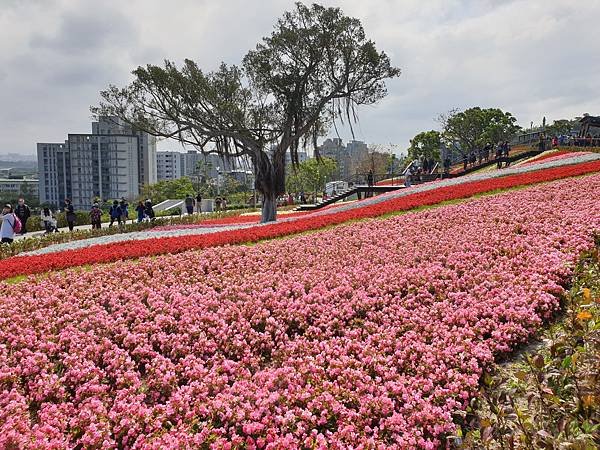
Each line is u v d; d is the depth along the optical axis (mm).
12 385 4660
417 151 70188
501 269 7078
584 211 9672
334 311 6188
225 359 5230
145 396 4594
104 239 16344
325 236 10992
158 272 8367
